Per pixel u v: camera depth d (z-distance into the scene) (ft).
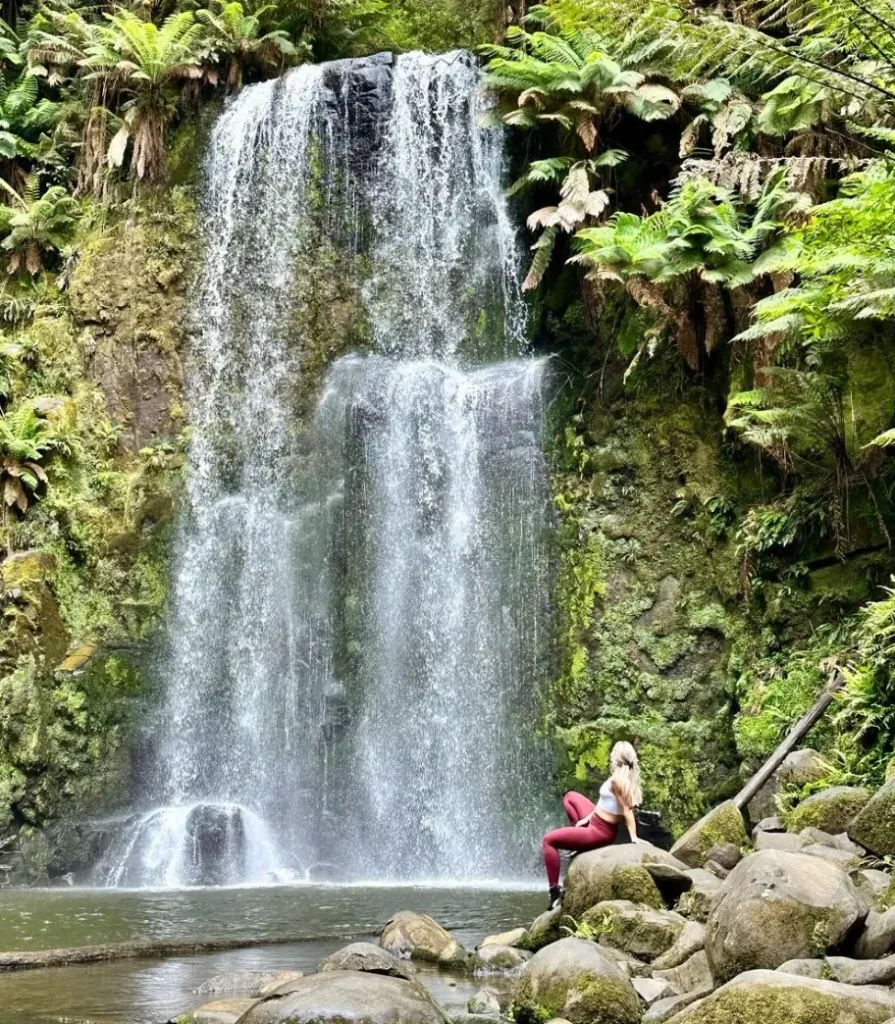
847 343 42.55
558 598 51.08
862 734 33.22
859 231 34.04
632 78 51.88
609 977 18.30
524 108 54.44
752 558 45.11
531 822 49.08
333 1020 15.76
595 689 48.88
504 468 53.98
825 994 15.14
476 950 24.34
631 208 55.06
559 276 55.98
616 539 50.03
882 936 17.80
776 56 27.89
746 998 15.33
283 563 56.34
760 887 18.37
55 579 54.39
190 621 55.88
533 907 34.91
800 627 43.16
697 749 45.96
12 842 49.14
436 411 56.29
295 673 54.70
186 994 20.30
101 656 53.67
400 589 54.60
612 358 52.54
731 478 47.60
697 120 50.01
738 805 30.66
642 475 50.11
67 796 50.78
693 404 49.39
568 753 48.75
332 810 52.37
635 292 46.42
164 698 54.44
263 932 28.66
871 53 27.27
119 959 24.25
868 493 42.09
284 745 53.88
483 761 50.80
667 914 21.95
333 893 40.47
